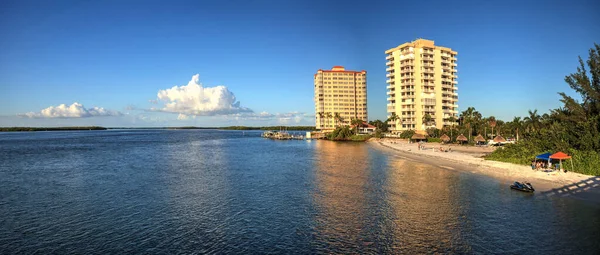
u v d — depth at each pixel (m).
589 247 24.62
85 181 52.47
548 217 31.17
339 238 27.22
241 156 93.50
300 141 180.88
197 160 83.00
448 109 174.50
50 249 25.61
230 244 26.36
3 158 87.50
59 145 142.62
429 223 30.28
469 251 24.34
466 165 65.81
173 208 36.25
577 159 51.62
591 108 60.78
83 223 31.41
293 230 29.19
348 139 179.88
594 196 37.72
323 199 39.50
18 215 33.94
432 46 169.25
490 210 33.78
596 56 61.53
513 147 68.94
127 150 115.75
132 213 34.53
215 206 37.03
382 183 48.56
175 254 24.61
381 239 26.81
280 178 54.34
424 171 59.50
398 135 167.50
